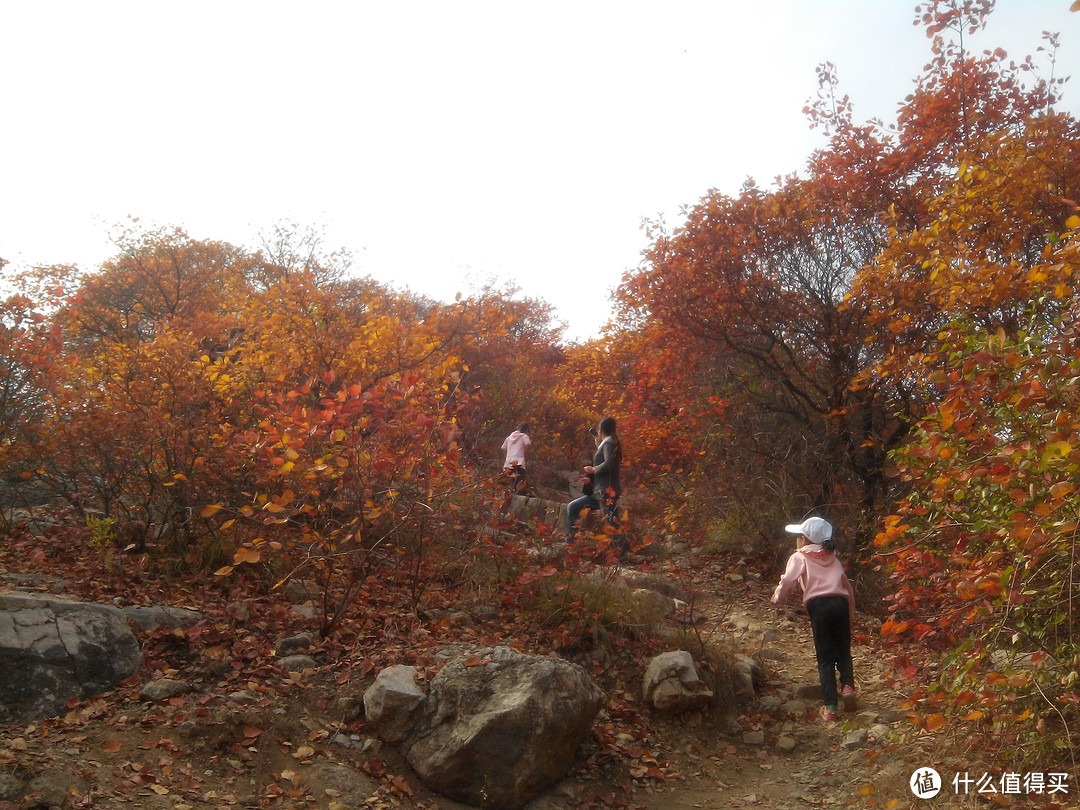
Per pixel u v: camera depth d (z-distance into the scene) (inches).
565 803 173.3
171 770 152.5
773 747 208.4
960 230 267.4
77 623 181.3
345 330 389.1
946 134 380.2
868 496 374.0
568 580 251.8
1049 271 167.6
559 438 709.9
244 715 173.0
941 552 203.5
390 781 167.2
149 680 182.1
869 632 298.8
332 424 225.0
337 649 210.7
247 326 418.6
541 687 178.2
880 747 193.6
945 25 361.1
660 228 429.4
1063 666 157.4
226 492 269.9
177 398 286.2
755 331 416.8
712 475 422.3
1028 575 159.2
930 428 185.5
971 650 170.2
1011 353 159.8
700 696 216.4
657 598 271.6
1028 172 260.5
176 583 239.5
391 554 255.8
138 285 910.4
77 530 268.4
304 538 214.2
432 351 381.4
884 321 355.9
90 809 134.9
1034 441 159.0
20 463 286.0
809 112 412.8
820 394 416.8
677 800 181.2
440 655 197.6
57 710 164.9
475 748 168.7
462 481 284.0
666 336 438.6
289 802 152.1
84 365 298.7
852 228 406.6
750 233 404.8
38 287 319.0
